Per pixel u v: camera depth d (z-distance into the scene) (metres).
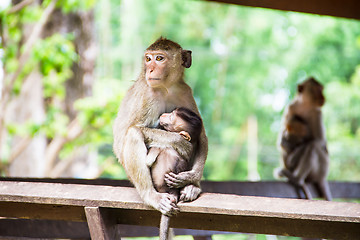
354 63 26.06
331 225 4.63
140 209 4.75
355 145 22.91
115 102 11.78
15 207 5.12
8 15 11.59
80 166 13.95
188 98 5.73
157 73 5.41
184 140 5.18
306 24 27.09
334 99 24.33
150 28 28.84
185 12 29.72
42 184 4.91
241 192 8.05
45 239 6.26
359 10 8.12
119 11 29.11
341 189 10.14
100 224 4.63
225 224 4.91
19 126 11.81
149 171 4.92
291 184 9.31
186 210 4.61
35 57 11.74
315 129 10.12
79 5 12.41
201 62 30.09
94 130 12.59
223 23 30.42
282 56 28.16
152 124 5.66
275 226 4.79
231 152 27.92
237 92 29.20
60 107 13.22
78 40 13.52
